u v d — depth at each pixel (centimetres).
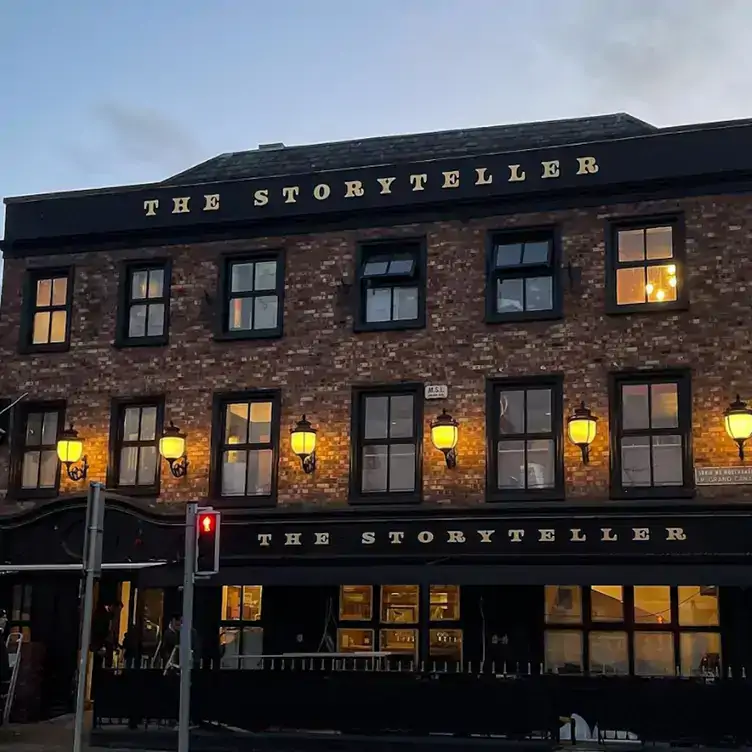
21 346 1755
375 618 1538
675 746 1238
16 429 1730
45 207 1786
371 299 1630
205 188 1712
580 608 1472
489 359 1548
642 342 1496
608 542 1441
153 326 1722
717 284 1485
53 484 1716
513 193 1577
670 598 1446
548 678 1286
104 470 1677
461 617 1501
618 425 1488
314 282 1644
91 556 1001
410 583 1430
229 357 1658
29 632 1669
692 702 1243
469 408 1541
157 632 1622
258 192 1686
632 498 1448
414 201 1616
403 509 1519
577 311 1528
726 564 1371
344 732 1333
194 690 1385
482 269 1577
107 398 1700
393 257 1627
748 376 1450
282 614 1563
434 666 1469
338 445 1583
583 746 1259
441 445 1514
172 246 1722
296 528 1557
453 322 1573
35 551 1664
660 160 1530
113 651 1639
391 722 1321
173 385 1673
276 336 1641
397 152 1797
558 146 1575
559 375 1516
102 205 1758
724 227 1498
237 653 1573
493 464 1518
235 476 1628
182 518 1611
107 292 1738
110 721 1409
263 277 1684
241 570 1498
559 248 1552
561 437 1496
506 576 1403
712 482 1427
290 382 1623
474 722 1295
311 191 1664
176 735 1377
